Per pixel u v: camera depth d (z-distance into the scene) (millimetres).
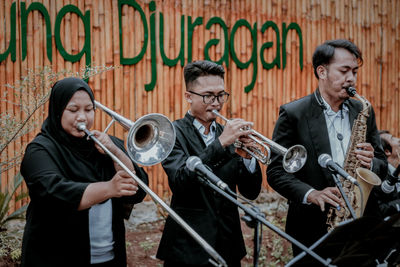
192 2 6195
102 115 5617
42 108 5176
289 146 3182
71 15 5379
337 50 3092
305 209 3139
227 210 2803
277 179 3129
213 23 6348
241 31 6602
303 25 7145
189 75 2908
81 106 2439
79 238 2396
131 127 2385
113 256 2600
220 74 2916
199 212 2740
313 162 3094
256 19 6719
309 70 7242
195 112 2932
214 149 2645
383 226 2092
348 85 3082
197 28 6250
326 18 7355
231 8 6496
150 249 5141
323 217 3088
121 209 2666
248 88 6652
